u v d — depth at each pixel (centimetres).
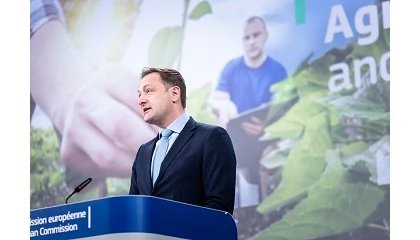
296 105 586
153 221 415
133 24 666
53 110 687
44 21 701
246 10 614
